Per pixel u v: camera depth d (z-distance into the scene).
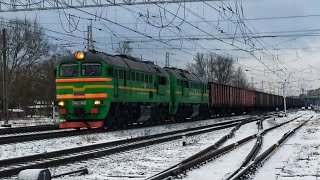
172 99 39.69
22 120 54.97
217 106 54.06
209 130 29.84
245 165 13.37
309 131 29.55
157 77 35.09
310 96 190.50
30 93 71.25
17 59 69.50
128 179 11.48
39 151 17.59
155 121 35.50
